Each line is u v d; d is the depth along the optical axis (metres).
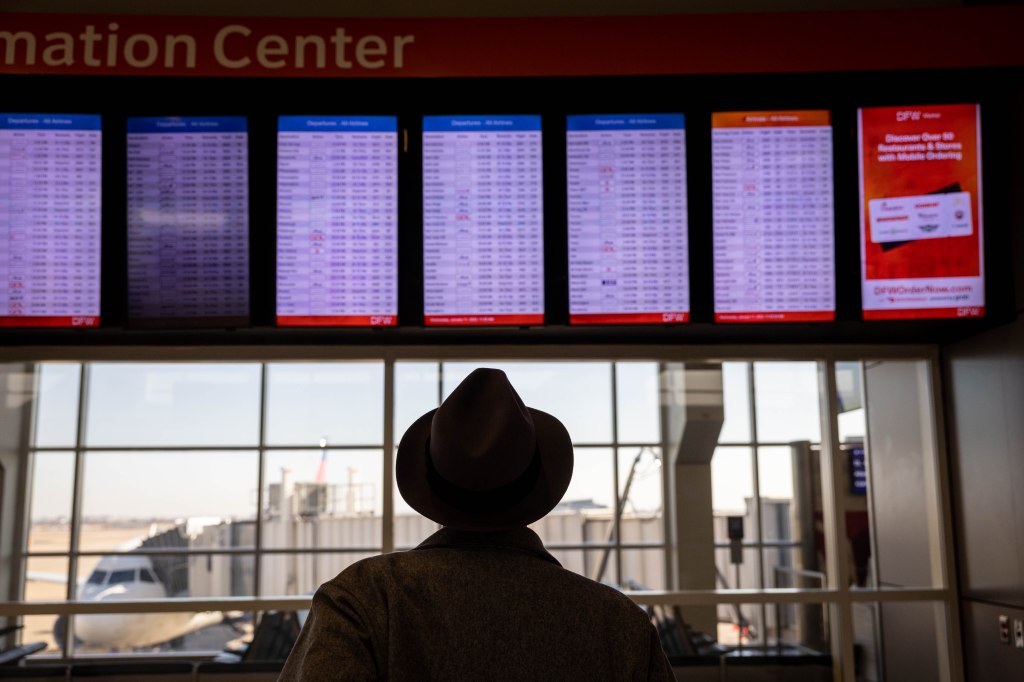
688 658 4.05
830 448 3.96
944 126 3.42
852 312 3.42
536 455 1.25
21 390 7.00
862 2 3.93
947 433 3.84
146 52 3.24
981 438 3.58
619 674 1.17
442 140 3.45
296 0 3.86
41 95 3.37
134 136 3.37
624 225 3.45
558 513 7.20
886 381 4.14
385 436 3.78
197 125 3.38
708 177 3.45
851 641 3.81
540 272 3.44
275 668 4.09
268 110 3.40
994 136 3.42
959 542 3.75
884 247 3.42
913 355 3.90
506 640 1.13
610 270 3.44
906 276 3.41
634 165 3.46
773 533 6.32
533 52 3.29
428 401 6.27
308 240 3.40
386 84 3.35
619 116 3.46
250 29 3.27
